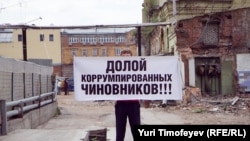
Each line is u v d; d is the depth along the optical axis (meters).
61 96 39.56
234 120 17.66
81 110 23.53
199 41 29.38
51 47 76.62
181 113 20.89
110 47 83.94
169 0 34.19
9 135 9.68
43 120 16.52
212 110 21.77
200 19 29.44
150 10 44.03
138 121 6.91
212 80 29.36
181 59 29.28
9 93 11.92
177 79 7.41
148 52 49.84
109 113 21.19
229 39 29.47
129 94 7.24
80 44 82.75
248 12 29.33
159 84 7.37
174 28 29.89
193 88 26.77
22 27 18.77
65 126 15.23
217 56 29.44
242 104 23.83
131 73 7.28
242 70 29.27
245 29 29.31
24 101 12.76
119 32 84.12
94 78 7.28
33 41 75.69
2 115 9.77
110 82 7.27
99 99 7.23
